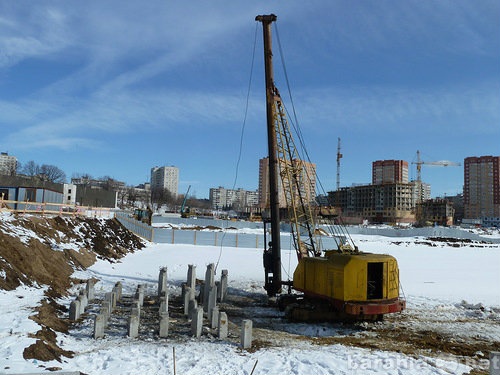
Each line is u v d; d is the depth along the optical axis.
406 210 177.00
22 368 9.94
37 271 20.83
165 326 14.91
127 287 24.97
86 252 30.92
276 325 18.02
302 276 19.45
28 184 74.06
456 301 23.22
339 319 18.59
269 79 24.53
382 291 16.95
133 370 11.36
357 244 59.72
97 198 92.56
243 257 39.84
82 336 14.30
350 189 195.75
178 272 31.55
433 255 49.84
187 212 99.00
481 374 12.12
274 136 24.36
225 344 14.40
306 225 25.89
